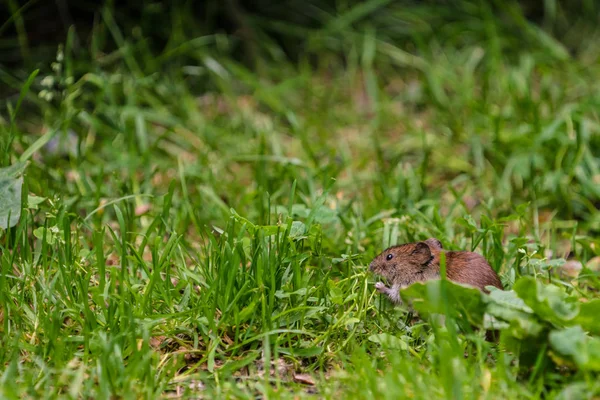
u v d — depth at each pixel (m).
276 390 7.24
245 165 13.48
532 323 6.89
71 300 8.08
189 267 9.73
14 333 7.86
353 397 6.67
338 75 17.70
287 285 8.18
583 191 11.96
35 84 15.19
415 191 11.98
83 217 11.16
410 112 16.12
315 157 12.98
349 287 8.70
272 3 18.91
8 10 16.55
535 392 6.82
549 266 8.59
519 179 12.64
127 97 14.55
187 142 13.80
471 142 13.55
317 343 7.89
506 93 15.35
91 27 17.19
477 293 7.00
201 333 8.01
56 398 6.71
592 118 14.23
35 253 9.15
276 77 17.22
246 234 9.77
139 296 7.99
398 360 6.99
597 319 6.86
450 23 18.47
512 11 16.83
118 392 6.84
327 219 9.10
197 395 7.09
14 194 8.93
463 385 6.70
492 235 9.73
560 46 18.08
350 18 17.39
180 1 17.86
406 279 8.74
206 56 15.75
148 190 11.66
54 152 12.87
